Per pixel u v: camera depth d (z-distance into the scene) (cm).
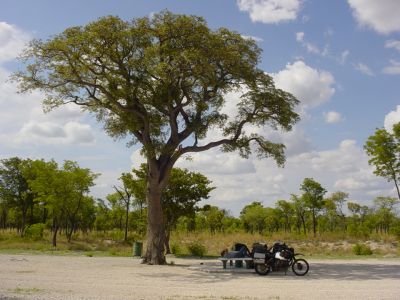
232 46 2227
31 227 4656
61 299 1026
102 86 2278
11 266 1909
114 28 2130
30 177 4938
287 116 2427
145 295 1146
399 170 3506
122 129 2609
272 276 1697
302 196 5253
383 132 3553
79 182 4084
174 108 2348
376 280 1562
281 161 2594
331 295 1179
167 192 3105
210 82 2216
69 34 2162
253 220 6750
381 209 6125
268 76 2405
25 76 2244
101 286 1320
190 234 4809
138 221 5316
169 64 2094
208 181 3189
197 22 2130
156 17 2155
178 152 2367
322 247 3791
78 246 3678
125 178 3266
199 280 1544
